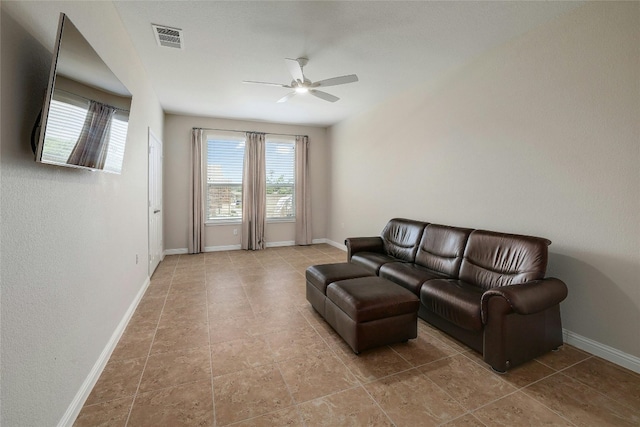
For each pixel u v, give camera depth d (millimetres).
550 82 2389
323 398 1676
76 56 1327
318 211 6605
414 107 3934
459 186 3279
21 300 1101
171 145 5387
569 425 1486
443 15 2342
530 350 1997
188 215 5492
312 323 2639
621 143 1997
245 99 4484
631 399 1679
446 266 2938
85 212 1670
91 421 1483
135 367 1950
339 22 2447
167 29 2547
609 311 2084
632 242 1965
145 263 3498
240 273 4215
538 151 2490
